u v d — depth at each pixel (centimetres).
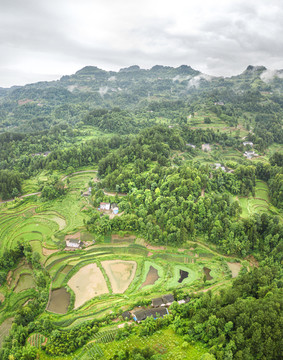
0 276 11775
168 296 10200
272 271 10400
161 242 14125
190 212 14762
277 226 13625
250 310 7638
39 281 11406
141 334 8381
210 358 6512
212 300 8812
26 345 8538
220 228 14012
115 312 9756
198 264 12975
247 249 13338
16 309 10544
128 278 12069
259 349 6694
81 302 10644
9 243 14650
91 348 8125
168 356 7300
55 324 9481
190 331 8044
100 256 13512
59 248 14075
